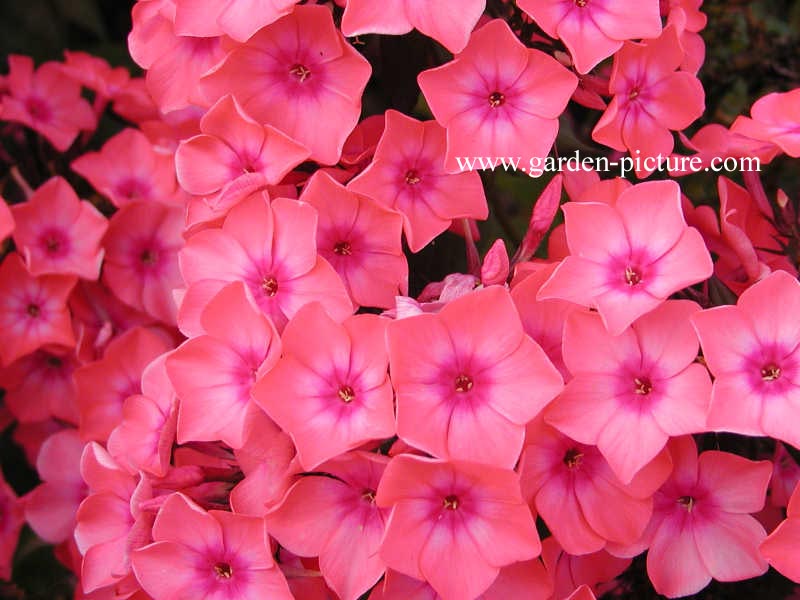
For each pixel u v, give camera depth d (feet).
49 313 1.08
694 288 0.89
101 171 1.11
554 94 0.87
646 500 0.83
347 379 0.82
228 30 0.86
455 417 0.80
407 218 0.86
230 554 0.84
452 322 0.81
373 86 0.96
